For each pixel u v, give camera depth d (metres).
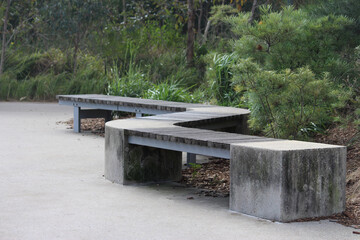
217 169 7.44
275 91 7.11
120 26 21.55
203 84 14.04
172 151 6.70
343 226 4.65
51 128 11.50
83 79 19.45
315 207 4.89
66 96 11.64
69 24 20.89
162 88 13.21
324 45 8.41
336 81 8.23
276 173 4.70
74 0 20.75
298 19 8.35
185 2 23.75
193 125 7.47
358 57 8.45
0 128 11.23
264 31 8.09
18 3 22.80
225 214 5.02
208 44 21.89
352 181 6.03
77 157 8.09
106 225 4.60
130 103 10.20
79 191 5.90
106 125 6.68
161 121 7.29
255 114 8.02
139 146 6.41
